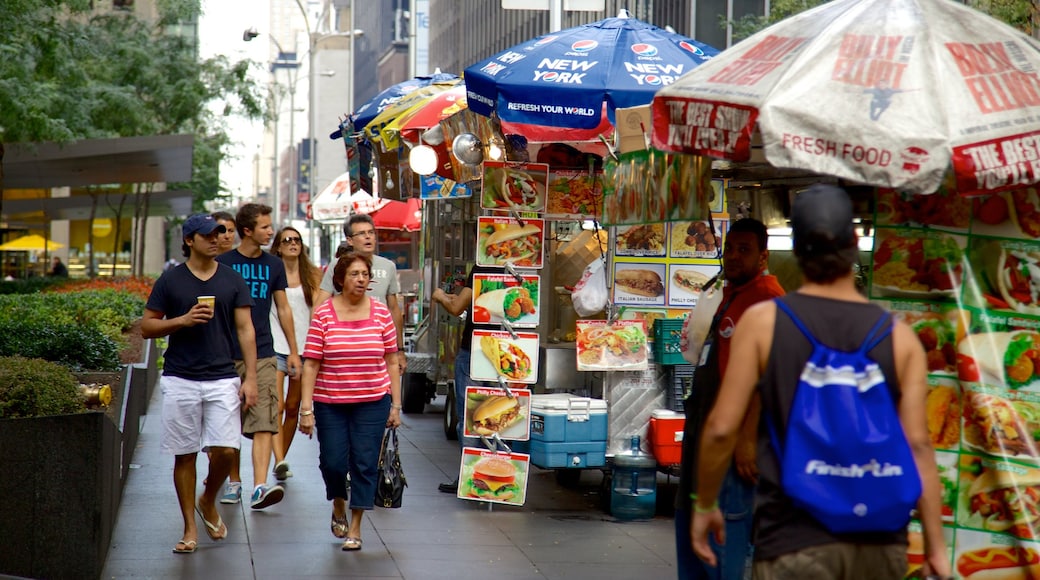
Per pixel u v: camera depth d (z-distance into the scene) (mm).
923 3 7387
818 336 5512
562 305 15734
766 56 7391
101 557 10391
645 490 13844
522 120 12633
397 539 12555
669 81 12766
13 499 10148
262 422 13859
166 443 11594
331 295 15484
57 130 31938
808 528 5430
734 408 5590
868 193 9977
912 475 5395
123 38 51344
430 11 131875
